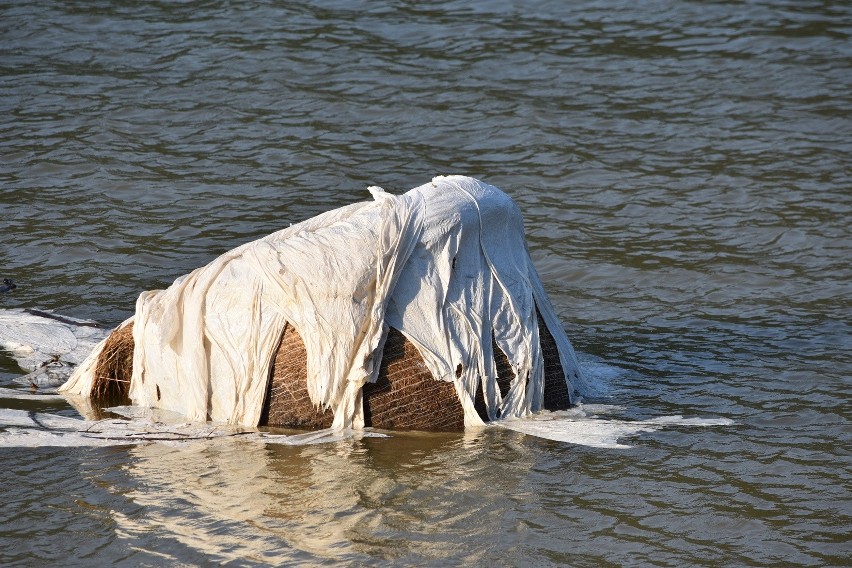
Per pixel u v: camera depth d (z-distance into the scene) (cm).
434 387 2877
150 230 4556
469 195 3020
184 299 2972
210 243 4447
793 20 7275
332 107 6012
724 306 3981
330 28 7144
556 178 5241
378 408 2870
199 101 6044
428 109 6022
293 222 4669
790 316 3875
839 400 3153
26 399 3095
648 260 4403
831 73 6462
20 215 4662
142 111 5878
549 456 2759
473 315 2925
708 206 4928
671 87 6338
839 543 2386
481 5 7619
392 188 5078
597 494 2578
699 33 7119
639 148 5578
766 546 2369
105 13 7319
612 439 2864
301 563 2270
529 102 6122
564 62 6694
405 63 6638
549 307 3166
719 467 2722
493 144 5625
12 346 3447
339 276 2838
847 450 2830
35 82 6212
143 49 6750
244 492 2564
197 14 7344
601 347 3609
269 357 2866
